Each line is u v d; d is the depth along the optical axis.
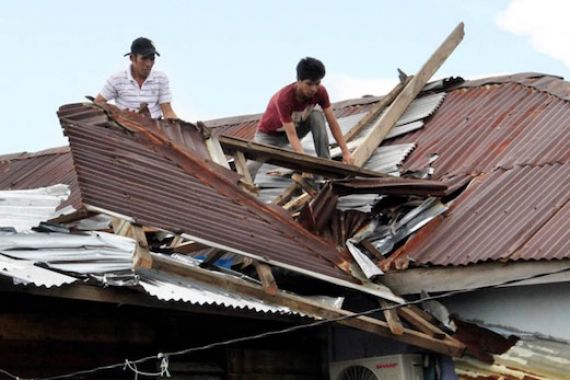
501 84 10.92
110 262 6.25
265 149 8.52
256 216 7.53
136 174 7.17
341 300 7.26
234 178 7.94
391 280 7.62
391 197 8.40
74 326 6.38
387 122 10.61
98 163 7.04
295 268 7.01
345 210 8.32
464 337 7.43
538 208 7.69
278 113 9.12
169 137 8.10
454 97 11.07
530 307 7.30
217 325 7.33
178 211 6.90
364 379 7.93
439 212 8.05
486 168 8.89
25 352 6.12
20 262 5.89
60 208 10.35
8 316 6.01
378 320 7.35
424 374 7.79
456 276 7.37
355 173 8.62
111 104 8.07
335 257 7.48
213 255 7.27
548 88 10.36
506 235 7.43
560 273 6.87
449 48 11.88
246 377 7.44
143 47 8.90
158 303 6.08
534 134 9.24
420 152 9.86
